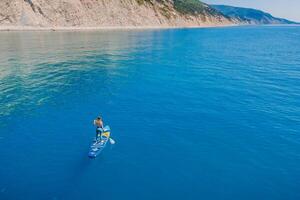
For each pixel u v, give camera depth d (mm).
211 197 16406
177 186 17344
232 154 21062
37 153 20984
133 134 24172
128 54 68062
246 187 17281
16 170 18844
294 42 113688
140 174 18500
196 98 34000
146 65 54188
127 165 19516
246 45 97062
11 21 120562
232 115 28578
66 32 122688
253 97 34625
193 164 19688
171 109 30156
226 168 19234
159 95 35062
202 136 23906
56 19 133250
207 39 117562
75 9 140250
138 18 173125
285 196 16531
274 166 19531
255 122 26875
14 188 17094
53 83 39906
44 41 88375
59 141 22859
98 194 16609
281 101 33094
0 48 71812
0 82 40000
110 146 22094
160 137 23688
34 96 33938
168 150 21562
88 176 18266
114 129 25125
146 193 16719
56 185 17375
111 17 156750
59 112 28938
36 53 65438
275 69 52594
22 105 30797
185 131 24828
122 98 33688
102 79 42594
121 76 44719
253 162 19984
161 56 65938
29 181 17734
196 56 67375
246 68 53156
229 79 43844
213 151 21469
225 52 76062
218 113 29125
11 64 52375
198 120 27250
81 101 32375
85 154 20891
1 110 29266
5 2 120375
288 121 27109
